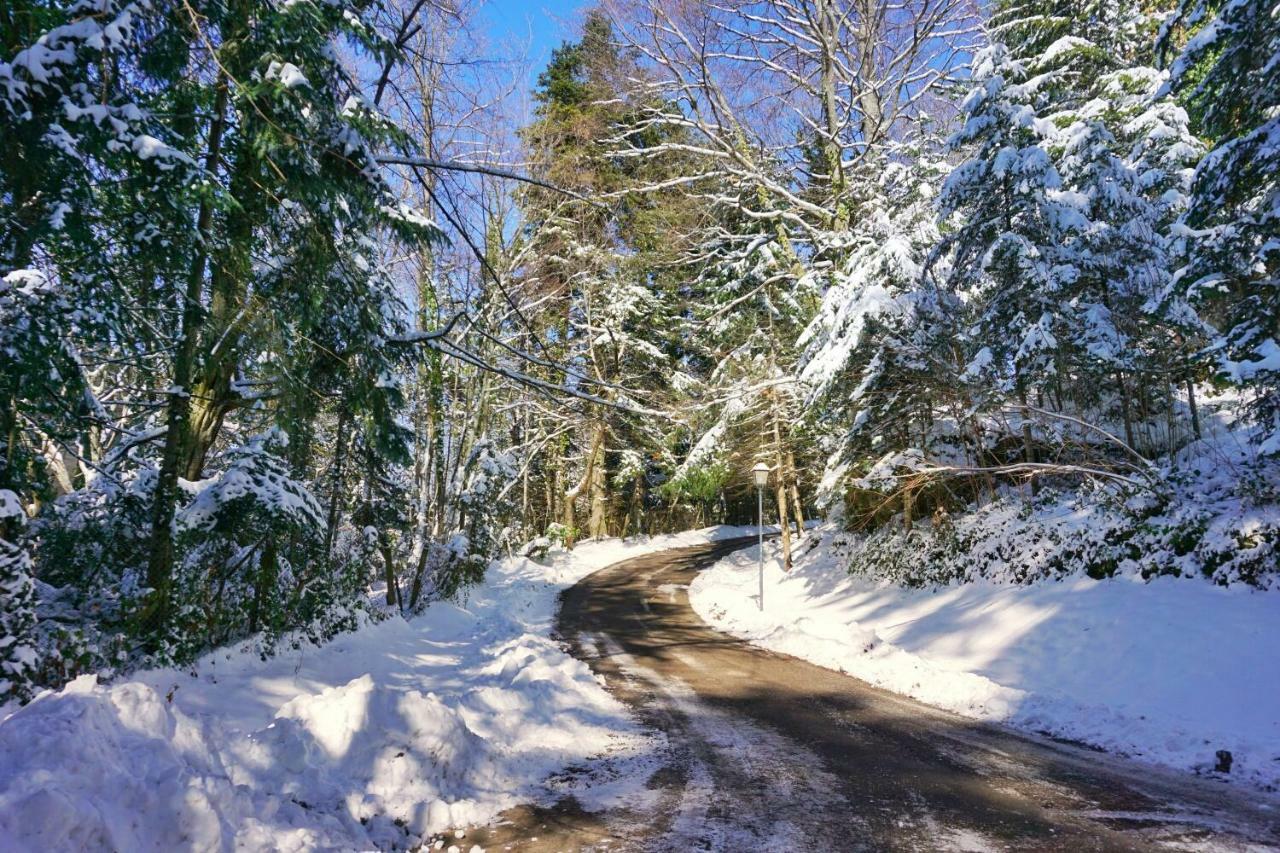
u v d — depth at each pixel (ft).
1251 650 26.96
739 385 79.36
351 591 41.34
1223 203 31.86
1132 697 27.27
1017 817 16.33
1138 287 43.96
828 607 59.41
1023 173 44.21
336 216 26.55
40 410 22.82
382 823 15.31
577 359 93.20
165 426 32.89
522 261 62.08
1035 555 43.34
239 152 25.31
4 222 18.81
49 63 17.06
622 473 128.57
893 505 64.69
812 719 26.76
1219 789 18.38
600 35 78.18
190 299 23.73
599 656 43.19
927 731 24.93
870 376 53.83
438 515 63.87
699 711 28.14
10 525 18.75
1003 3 66.18
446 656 41.24
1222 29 29.14
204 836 11.19
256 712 23.79
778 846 14.67
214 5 20.98
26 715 11.46
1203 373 48.91
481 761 19.07
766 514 159.43
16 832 9.03
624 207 82.94
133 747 11.85
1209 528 34.32
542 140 60.95
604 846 14.78
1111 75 53.06
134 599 25.04
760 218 84.74
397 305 36.11
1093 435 49.44
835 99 80.84
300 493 30.83
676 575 95.45
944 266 54.08
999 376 47.73
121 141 18.12
